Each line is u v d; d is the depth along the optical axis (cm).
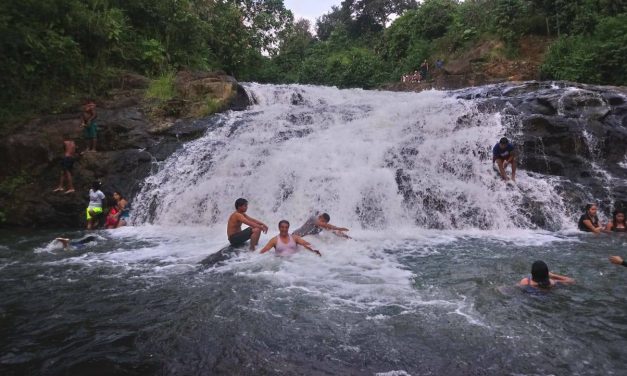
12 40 1363
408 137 1181
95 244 862
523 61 1984
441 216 956
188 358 396
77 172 1209
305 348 408
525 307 490
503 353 391
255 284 584
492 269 629
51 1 1509
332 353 398
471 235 874
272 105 1594
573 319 458
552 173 1065
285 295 541
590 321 452
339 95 1805
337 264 667
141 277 631
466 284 568
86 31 1576
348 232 900
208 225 1048
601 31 1686
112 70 1562
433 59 2473
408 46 2958
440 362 380
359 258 698
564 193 989
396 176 1021
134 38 1777
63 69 1463
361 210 969
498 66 2019
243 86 1641
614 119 1144
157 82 1504
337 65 3369
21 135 1259
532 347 401
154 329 455
